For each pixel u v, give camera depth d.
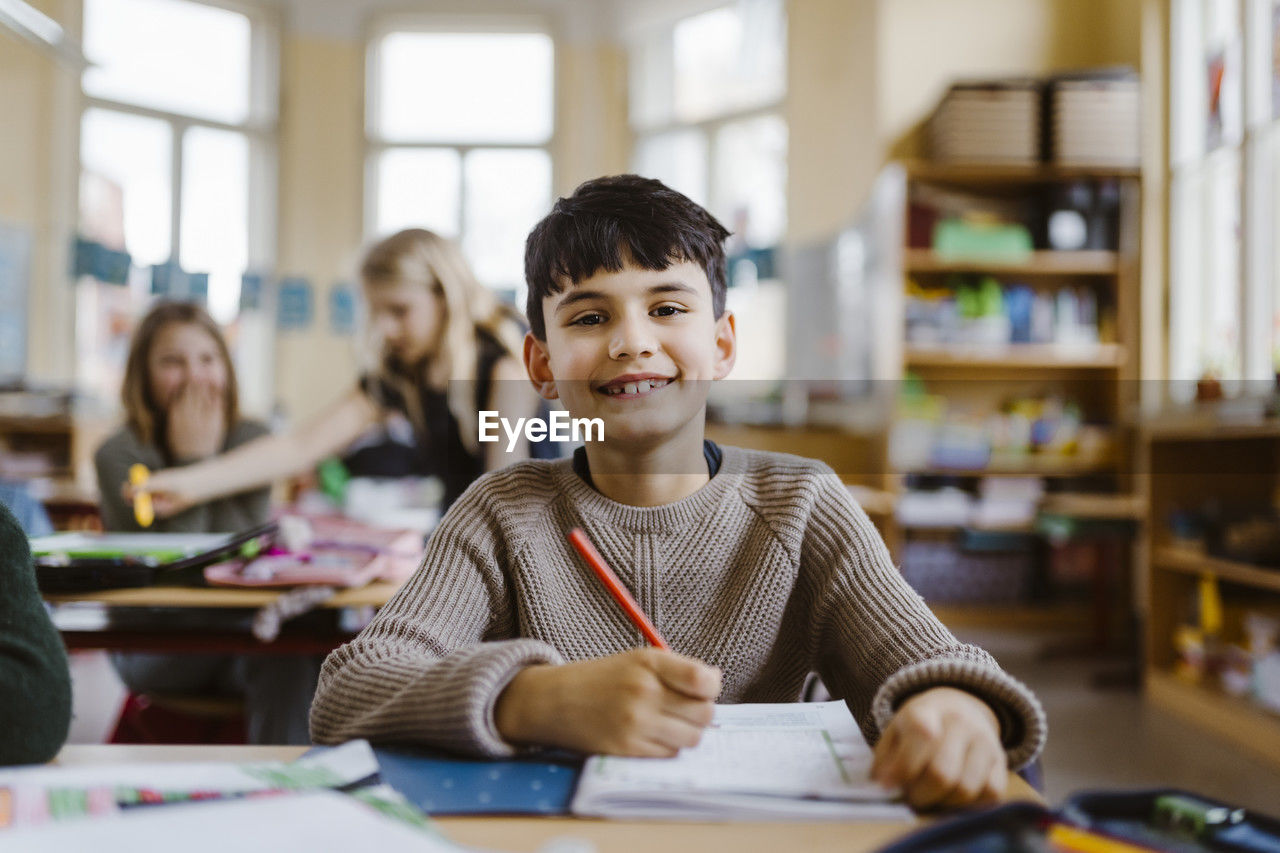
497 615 0.84
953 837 0.45
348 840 0.44
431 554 0.84
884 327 4.26
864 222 4.60
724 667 0.81
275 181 6.54
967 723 0.57
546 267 0.81
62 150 5.81
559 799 0.55
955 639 0.73
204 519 1.87
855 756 0.60
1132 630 3.81
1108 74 3.95
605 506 0.83
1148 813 0.50
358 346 1.84
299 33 6.54
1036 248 4.16
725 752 0.60
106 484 1.90
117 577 1.25
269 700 1.51
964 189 4.19
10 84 5.58
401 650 0.72
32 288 5.70
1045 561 4.24
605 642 0.81
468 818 0.52
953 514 4.14
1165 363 4.01
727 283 0.89
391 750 0.63
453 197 6.68
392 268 1.73
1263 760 2.49
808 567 0.84
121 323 6.05
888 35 4.42
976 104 3.97
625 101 6.54
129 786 0.53
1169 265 3.98
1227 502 3.01
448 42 6.65
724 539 0.83
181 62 6.29
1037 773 0.93
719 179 6.17
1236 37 3.55
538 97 6.64
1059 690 3.24
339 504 3.16
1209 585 3.05
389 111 6.68
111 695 2.98
